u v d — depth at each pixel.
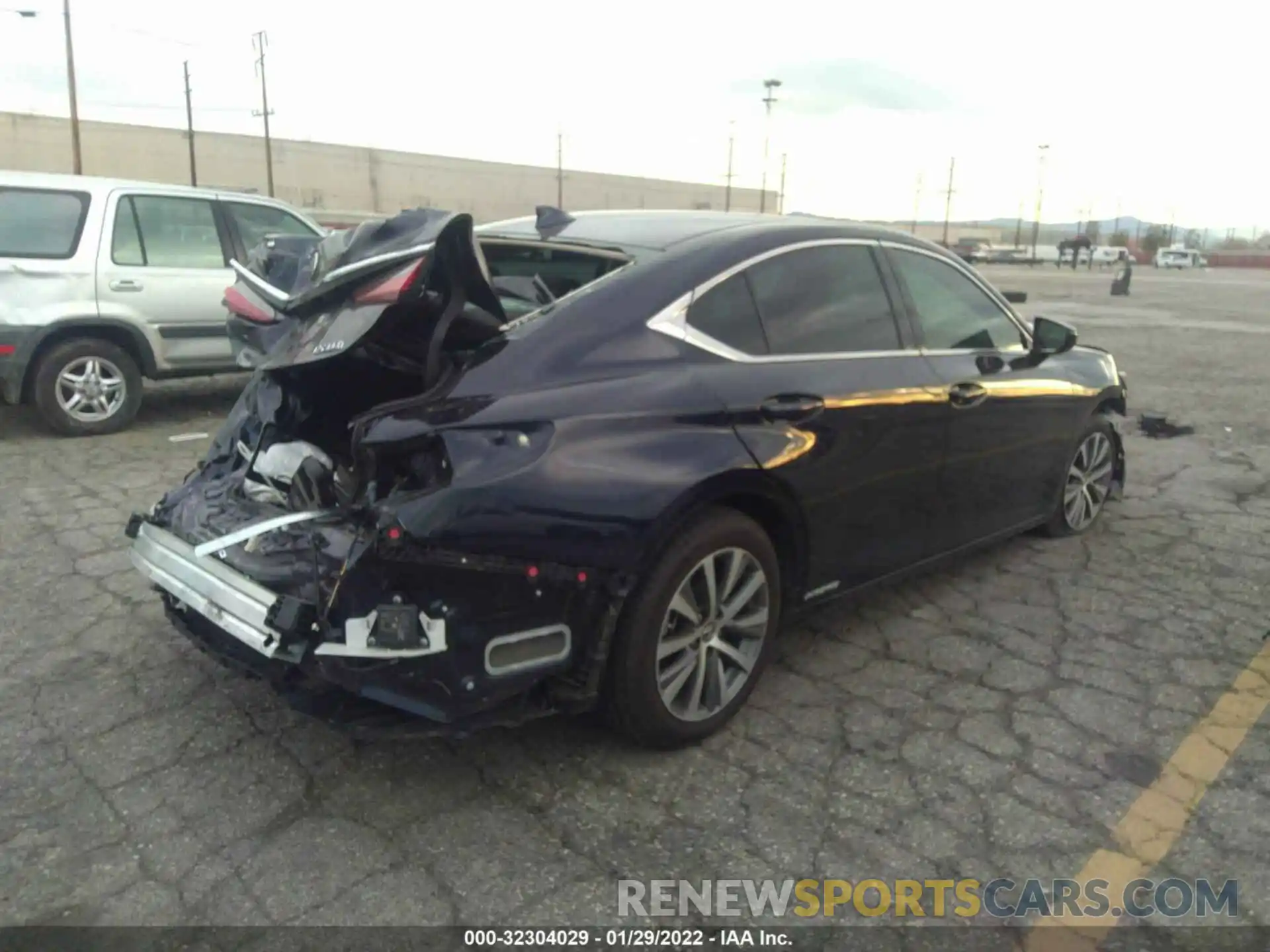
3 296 6.96
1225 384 10.77
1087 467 5.32
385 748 3.24
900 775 3.14
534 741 3.29
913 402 3.78
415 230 3.01
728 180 78.94
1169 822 2.93
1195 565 5.01
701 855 2.76
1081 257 76.56
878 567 3.87
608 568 2.82
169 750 3.21
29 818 2.86
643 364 3.09
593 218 4.04
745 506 3.31
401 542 2.56
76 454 6.89
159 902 2.54
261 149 65.81
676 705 3.18
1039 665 3.89
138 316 7.48
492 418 2.76
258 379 3.72
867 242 3.94
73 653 3.86
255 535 2.93
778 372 3.37
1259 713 3.55
